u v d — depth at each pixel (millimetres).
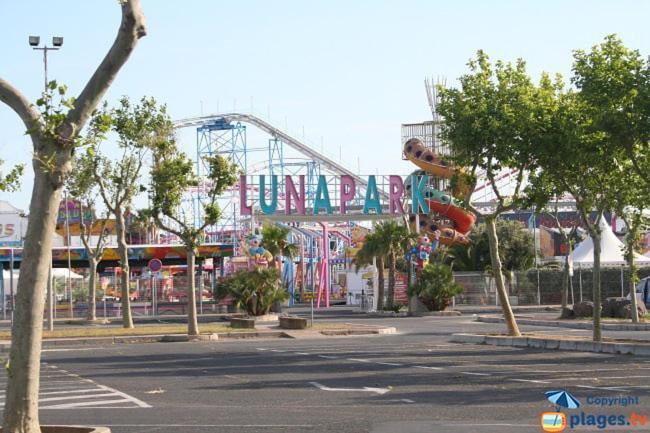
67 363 24391
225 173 36469
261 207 59094
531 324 42156
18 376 9664
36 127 9773
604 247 54281
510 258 73312
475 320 47688
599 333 26797
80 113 9781
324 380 18672
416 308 57469
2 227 75125
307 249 94375
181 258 65000
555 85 29453
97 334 35438
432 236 69188
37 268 9742
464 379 18328
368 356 24766
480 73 29953
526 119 28062
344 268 97375
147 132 40312
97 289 81375
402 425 12477
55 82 9805
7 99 9836
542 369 20141
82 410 14703
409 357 24219
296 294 83938
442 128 30922
